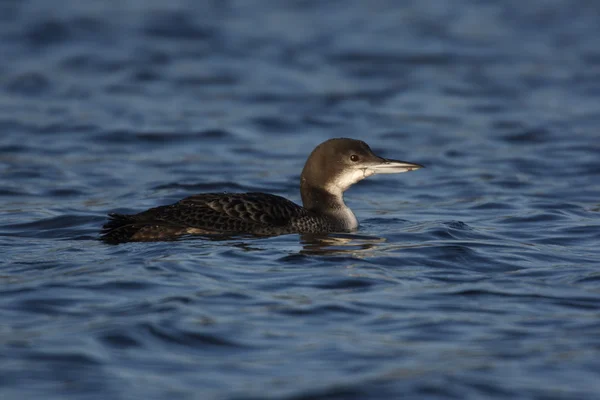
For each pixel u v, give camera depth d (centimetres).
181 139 2036
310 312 918
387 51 2981
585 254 1175
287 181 1716
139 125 2116
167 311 899
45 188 1617
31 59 2791
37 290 963
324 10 3597
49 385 742
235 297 957
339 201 1329
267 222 1236
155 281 995
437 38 3170
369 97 2470
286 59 2877
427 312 923
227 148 1984
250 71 2733
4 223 1346
